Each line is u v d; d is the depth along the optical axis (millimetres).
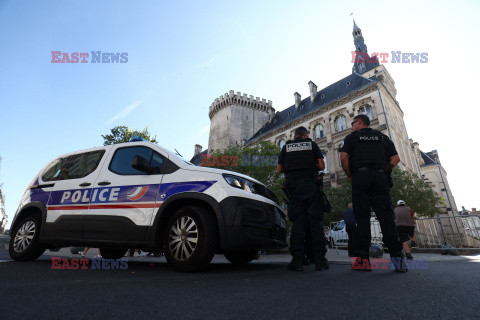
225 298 1370
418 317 1028
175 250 2633
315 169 2939
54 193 3494
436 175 33281
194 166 3012
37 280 1837
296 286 1696
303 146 2949
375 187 2576
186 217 2689
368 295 1418
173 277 2119
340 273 2357
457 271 2426
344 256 6371
